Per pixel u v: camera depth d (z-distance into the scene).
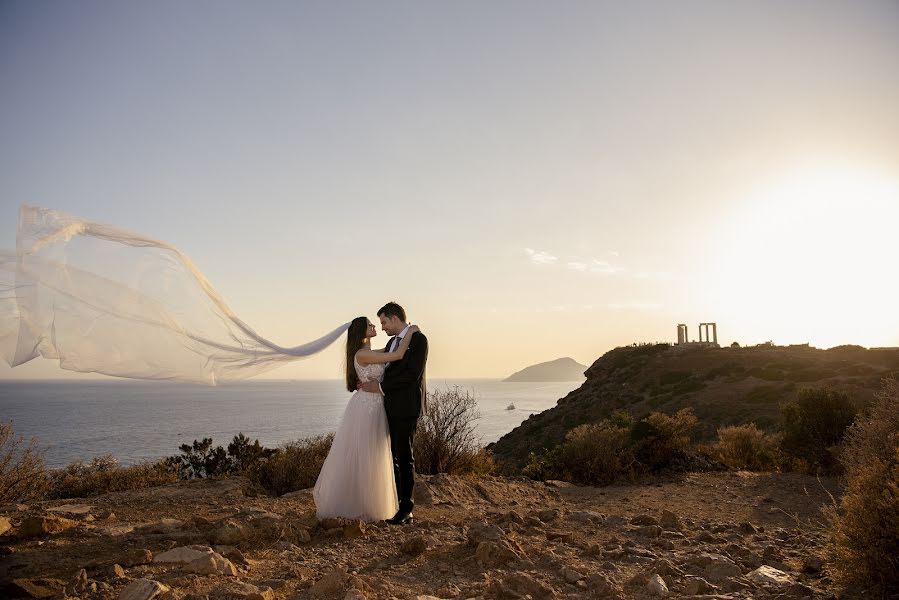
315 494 6.30
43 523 5.35
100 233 4.59
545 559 4.85
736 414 33.34
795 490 10.51
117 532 5.47
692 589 4.05
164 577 3.95
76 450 63.88
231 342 5.09
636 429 14.78
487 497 9.25
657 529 6.21
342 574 4.04
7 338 4.12
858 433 7.48
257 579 4.13
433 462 11.45
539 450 36.75
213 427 113.62
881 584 3.90
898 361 37.31
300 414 177.50
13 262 4.18
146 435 92.00
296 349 5.77
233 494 8.38
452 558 4.90
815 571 4.57
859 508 4.22
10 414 160.12
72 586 3.64
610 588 4.01
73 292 4.35
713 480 12.01
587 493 10.87
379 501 6.21
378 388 6.45
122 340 4.51
